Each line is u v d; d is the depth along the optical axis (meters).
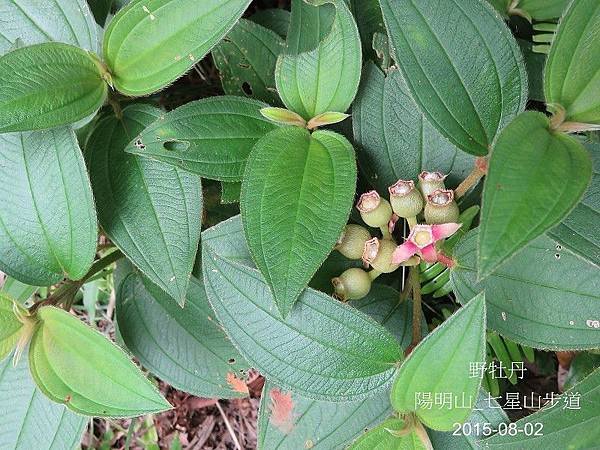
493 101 0.17
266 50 0.21
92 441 0.32
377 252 0.17
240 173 0.18
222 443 0.32
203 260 0.17
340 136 0.18
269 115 0.18
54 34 0.19
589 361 0.24
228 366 0.22
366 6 0.22
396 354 0.17
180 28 0.17
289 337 0.17
